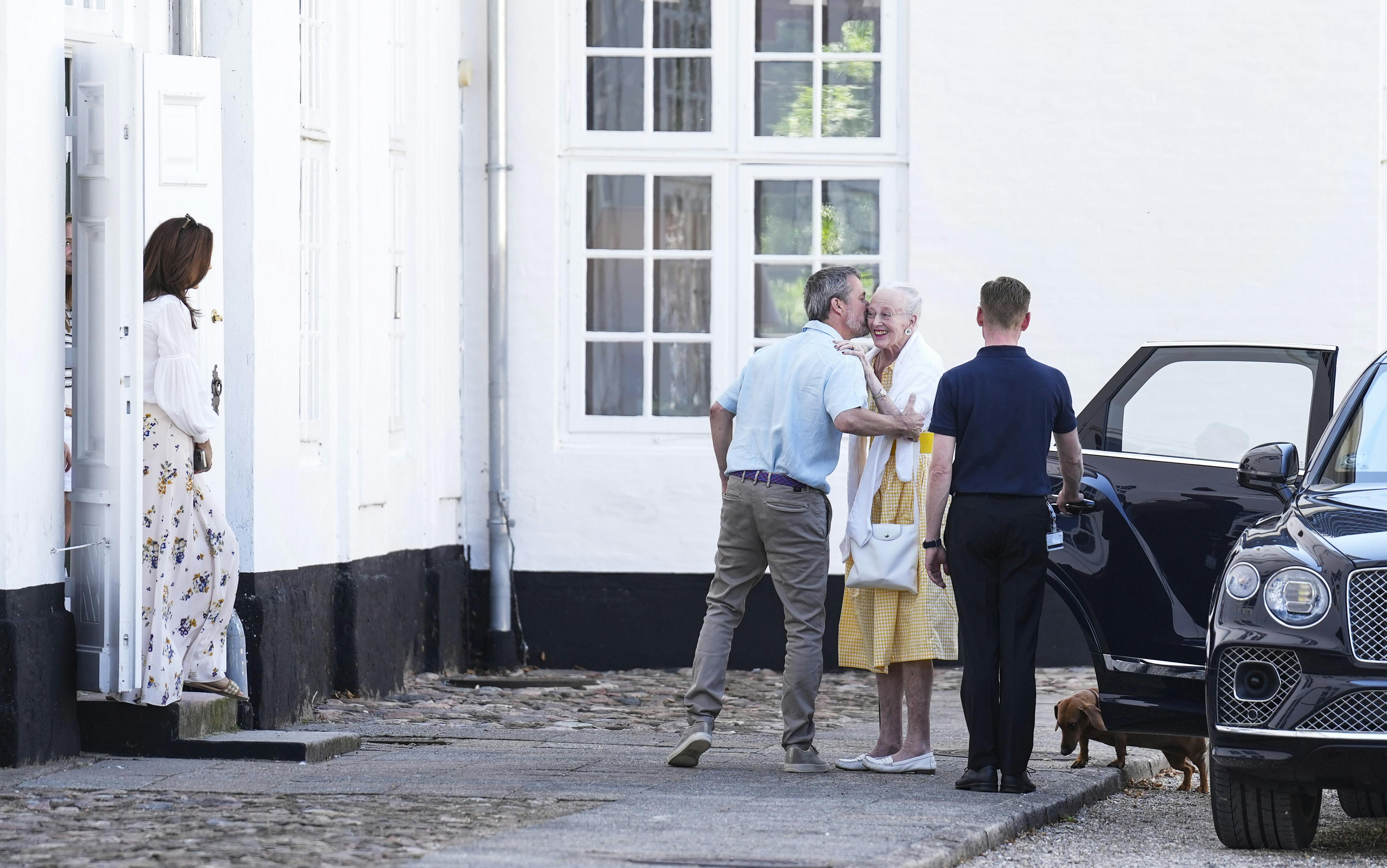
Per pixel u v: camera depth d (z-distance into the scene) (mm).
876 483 17547
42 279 16969
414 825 13977
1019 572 16578
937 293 29516
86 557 17516
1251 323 29250
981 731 16500
